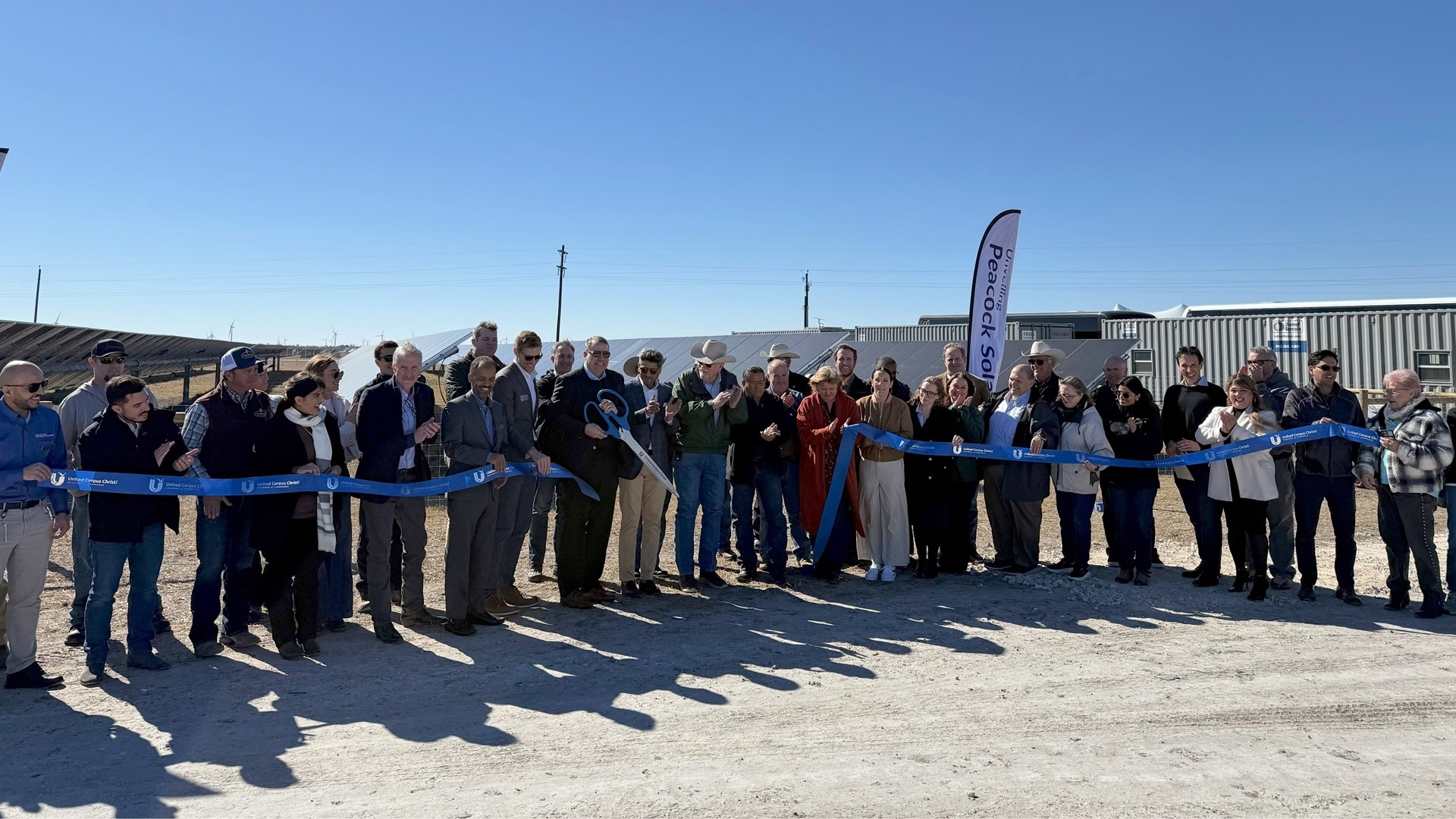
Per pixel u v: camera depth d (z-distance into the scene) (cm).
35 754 376
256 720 416
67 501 479
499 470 572
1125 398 726
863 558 788
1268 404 710
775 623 600
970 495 781
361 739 393
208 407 518
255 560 545
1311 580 652
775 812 321
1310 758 370
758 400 726
